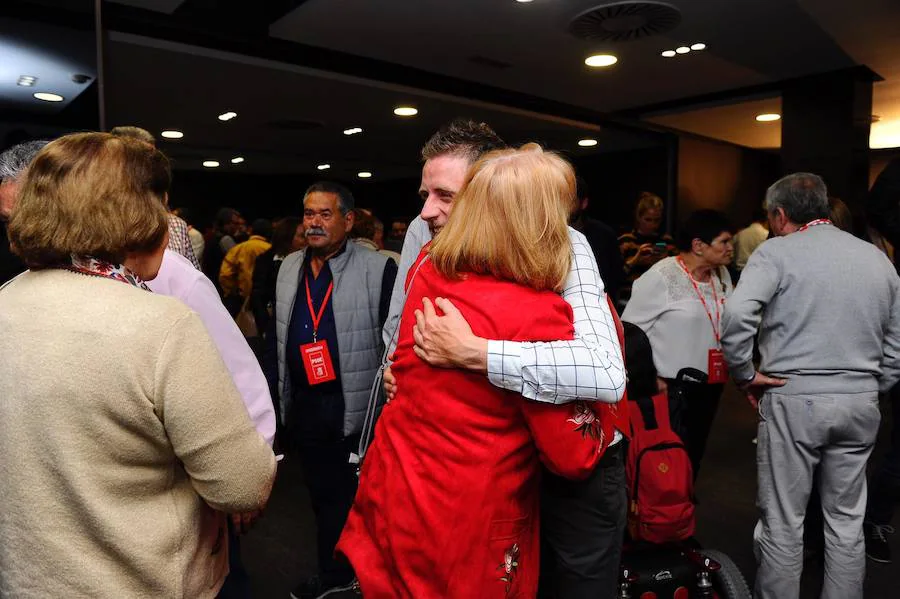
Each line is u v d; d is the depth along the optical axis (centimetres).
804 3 314
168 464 82
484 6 317
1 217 120
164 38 327
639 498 169
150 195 85
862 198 471
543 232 92
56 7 190
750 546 243
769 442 181
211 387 80
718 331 222
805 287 170
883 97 519
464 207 97
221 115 527
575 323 97
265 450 88
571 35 362
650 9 318
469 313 92
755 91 500
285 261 211
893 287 171
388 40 370
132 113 514
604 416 96
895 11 327
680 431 195
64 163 79
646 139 646
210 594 92
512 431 92
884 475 232
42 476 74
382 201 1123
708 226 216
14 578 75
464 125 124
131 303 78
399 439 97
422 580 92
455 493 89
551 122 555
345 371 194
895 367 177
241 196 1059
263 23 349
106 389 74
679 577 170
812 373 171
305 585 205
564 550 105
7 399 75
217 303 124
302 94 448
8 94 183
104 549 77
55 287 79
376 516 97
